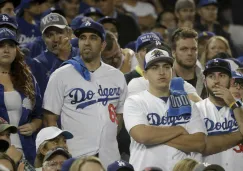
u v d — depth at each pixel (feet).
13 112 87.97
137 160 83.41
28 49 102.78
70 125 87.97
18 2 105.29
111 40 103.09
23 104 88.48
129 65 105.40
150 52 84.33
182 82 85.87
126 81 96.22
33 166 87.04
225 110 87.76
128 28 127.65
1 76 88.33
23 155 86.12
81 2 130.41
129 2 140.97
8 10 103.71
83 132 87.76
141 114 83.25
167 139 82.53
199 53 116.26
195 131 83.61
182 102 83.97
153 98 84.02
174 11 133.59
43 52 98.73
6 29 88.17
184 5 128.57
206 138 85.25
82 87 88.17
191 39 95.71
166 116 83.51
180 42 95.81
